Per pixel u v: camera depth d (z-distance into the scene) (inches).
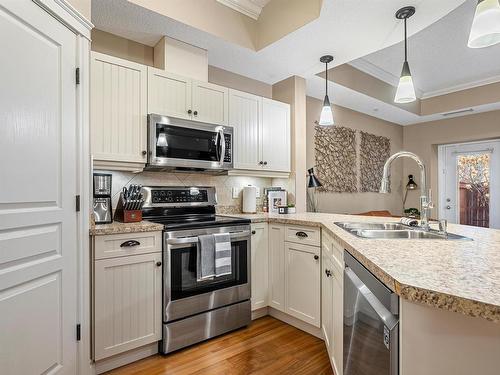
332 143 165.0
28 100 53.6
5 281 48.8
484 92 169.3
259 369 72.6
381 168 198.2
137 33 93.5
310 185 128.1
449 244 51.7
